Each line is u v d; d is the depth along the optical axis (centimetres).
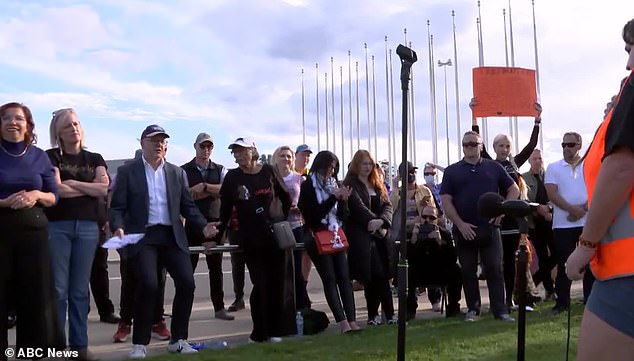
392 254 703
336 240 628
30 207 470
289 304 627
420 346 558
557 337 590
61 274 513
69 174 526
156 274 557
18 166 472
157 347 602
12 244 463
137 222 553
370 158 688
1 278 460
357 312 820
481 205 349
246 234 604
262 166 621
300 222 777
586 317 238
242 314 811
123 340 641
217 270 779
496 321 675
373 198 693
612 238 229
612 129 222
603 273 232
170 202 564
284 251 623
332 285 635
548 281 852
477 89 877
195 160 795
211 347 585
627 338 224
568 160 697
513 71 875
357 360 509
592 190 243
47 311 476
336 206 644
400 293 388
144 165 564
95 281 745
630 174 218
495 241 686
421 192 770
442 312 793
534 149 863
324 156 640
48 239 483
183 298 565
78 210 522
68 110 542
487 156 785
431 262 734
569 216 692
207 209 772
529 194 841
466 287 701
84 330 529
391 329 651
